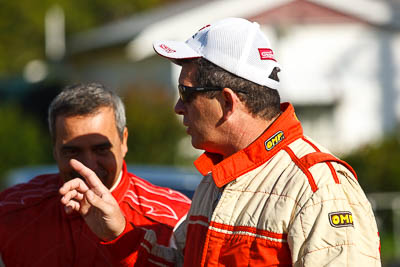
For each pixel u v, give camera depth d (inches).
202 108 175.2
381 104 975.0
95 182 180.7
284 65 955.3
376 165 731.4
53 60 1477.6
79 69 1323.8
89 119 208.1
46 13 1651.1
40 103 1338.6
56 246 211.8
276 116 176.1
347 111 969.5
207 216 181.9
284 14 948.0
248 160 170.7
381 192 724.0
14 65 1652.3
